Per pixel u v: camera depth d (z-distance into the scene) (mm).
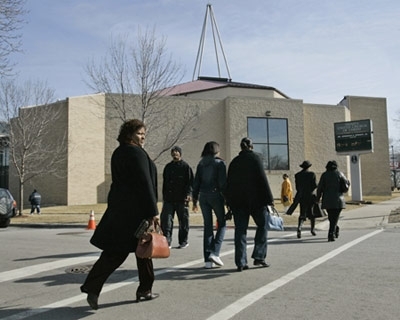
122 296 5285
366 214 17531
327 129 36969
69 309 4797
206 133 32938
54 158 27656
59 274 6730
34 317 4535
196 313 4551
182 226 9578
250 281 5988
